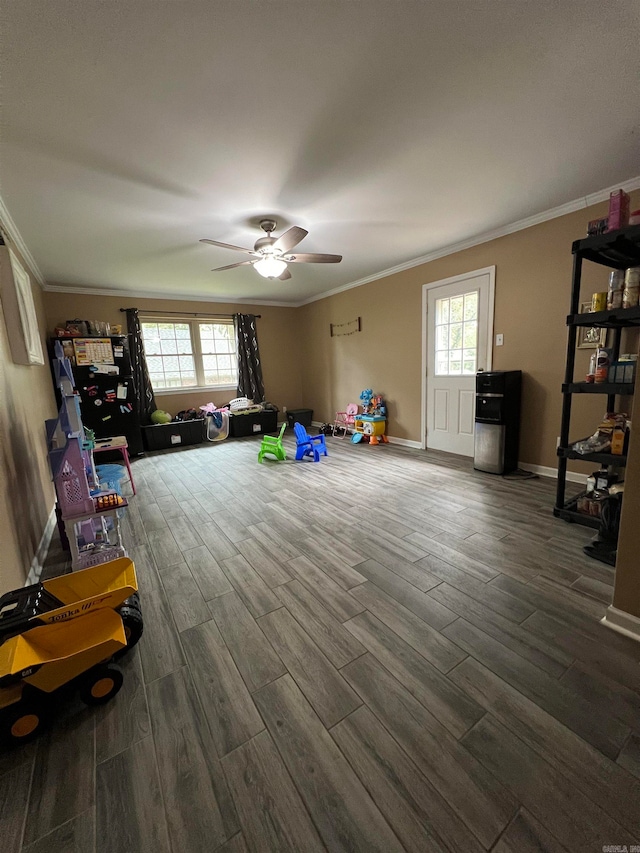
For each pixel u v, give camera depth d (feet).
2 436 6.05
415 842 2.84
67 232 9.75
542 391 10.93
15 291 7.60
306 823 2.99
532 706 3.92
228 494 10.91
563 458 8.14
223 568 6.89
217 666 4.62
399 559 6.94
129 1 3.80
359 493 10.51
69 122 5.61
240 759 3.51
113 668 4.19
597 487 8.14
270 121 5.80
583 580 6.10
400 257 13.78
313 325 21.30
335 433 18.99
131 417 15.76
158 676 4.50
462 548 7.25
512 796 3.12
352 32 4.30
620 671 4.33
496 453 11.39
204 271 14.35
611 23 4.27
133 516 9.45
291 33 4.28
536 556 6.88
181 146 6.34
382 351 16.60
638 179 8.11
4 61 4.41
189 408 19.86
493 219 10.28
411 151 6.78
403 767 3.37
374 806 3.09
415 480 11.43
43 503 8.63
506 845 2.80
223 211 8.93
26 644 4.04
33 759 3.59
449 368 13.74
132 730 3.85
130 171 7.04
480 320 12.27
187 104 5.35
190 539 8.10
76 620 4.45
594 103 5.66
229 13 4.00
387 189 8.19
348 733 3.71
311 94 5.27
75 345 14.23
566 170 7.69
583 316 7.15
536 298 10.67
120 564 5.45
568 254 9.82
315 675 4.43
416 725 3.76
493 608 5.49
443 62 4.79
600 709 3.87
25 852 2.88
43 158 6.48
